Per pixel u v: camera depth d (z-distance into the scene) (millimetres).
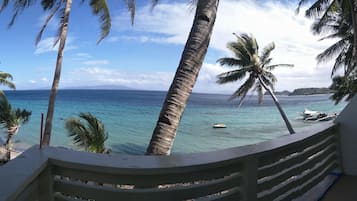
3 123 16906
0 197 1117
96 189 1540
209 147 27484
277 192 2281
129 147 27297
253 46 22156
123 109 58156
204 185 1690
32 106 62156
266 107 70500
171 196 1583
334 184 3332
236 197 1843
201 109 64812
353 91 20734
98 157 1622
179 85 3418
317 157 3084
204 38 3486
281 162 2299
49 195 1579
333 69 20875
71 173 1591
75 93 126875
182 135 33500
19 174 1340
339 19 18000
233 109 64688
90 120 9727
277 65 22953
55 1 12875
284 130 36062
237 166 1848
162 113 3434
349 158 3631
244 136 32844
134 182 1522
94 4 13773
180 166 1561
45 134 10992
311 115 45906
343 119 3713
